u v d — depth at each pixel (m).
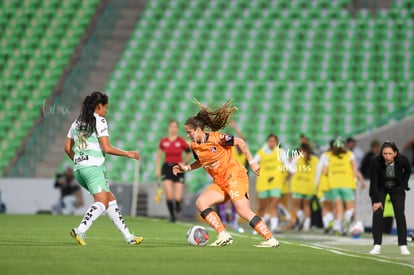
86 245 30.17
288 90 91.12
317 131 87.12
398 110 85.62
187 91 92.25
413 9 96.94
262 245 32.00
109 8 101.25
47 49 99.06
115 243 32.50
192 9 100.56
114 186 72.75
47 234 39.00
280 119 88.25
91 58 96.69
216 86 92.25
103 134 29.56
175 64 95.38
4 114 92.50
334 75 92.12
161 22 100.00
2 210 75.38
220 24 98.56
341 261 26.56
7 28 101.12
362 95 89.94
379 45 94.31
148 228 48.81
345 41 95.19
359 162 72.75
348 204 50.88
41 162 85.69
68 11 102.44
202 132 30.62
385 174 33.28
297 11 98.31
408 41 94.50
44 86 95.25
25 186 75.38
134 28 99.81
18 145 89.19
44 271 21.03
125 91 93.06
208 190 31.88
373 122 87.69
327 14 97.69
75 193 73.44
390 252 34.47
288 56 94.62
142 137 87.81
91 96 29.67
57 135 87.62
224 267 23.02
